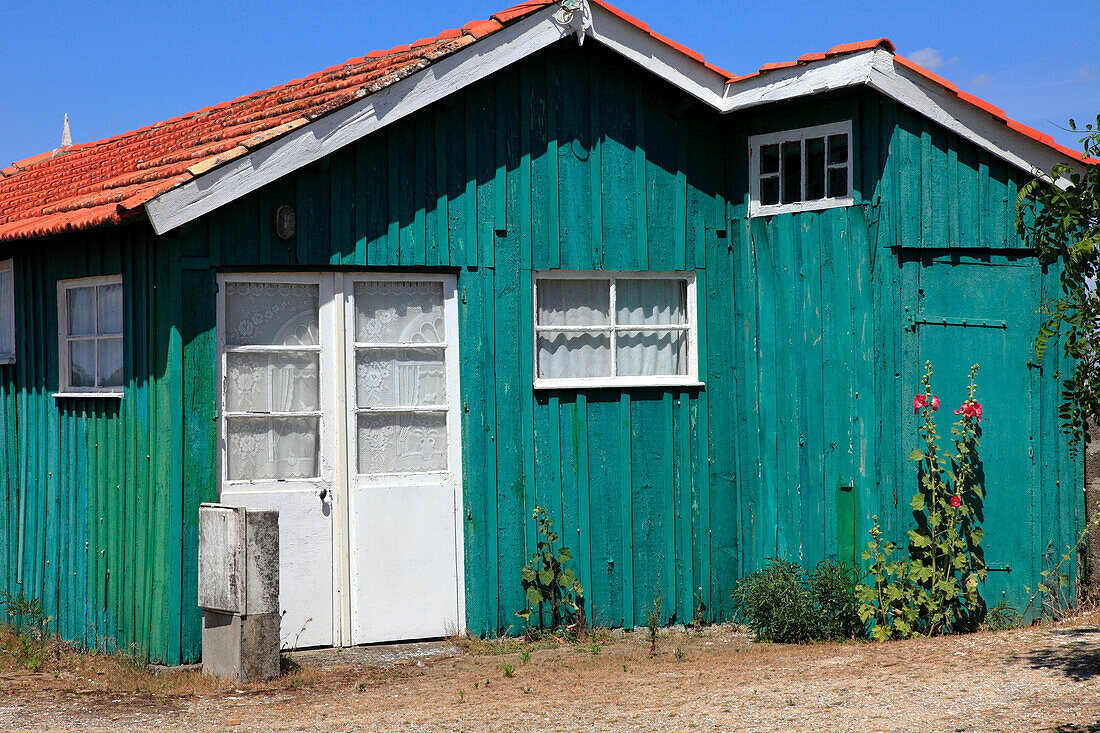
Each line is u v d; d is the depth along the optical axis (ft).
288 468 26.50
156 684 23.18
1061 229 20.24
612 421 29.17
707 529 29.91
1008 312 27.78
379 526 27.12
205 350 25.21
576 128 28.94
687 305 30.19
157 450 25.00
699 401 29.99
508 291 28.30
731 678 23.45
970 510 27.27
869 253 27.25
